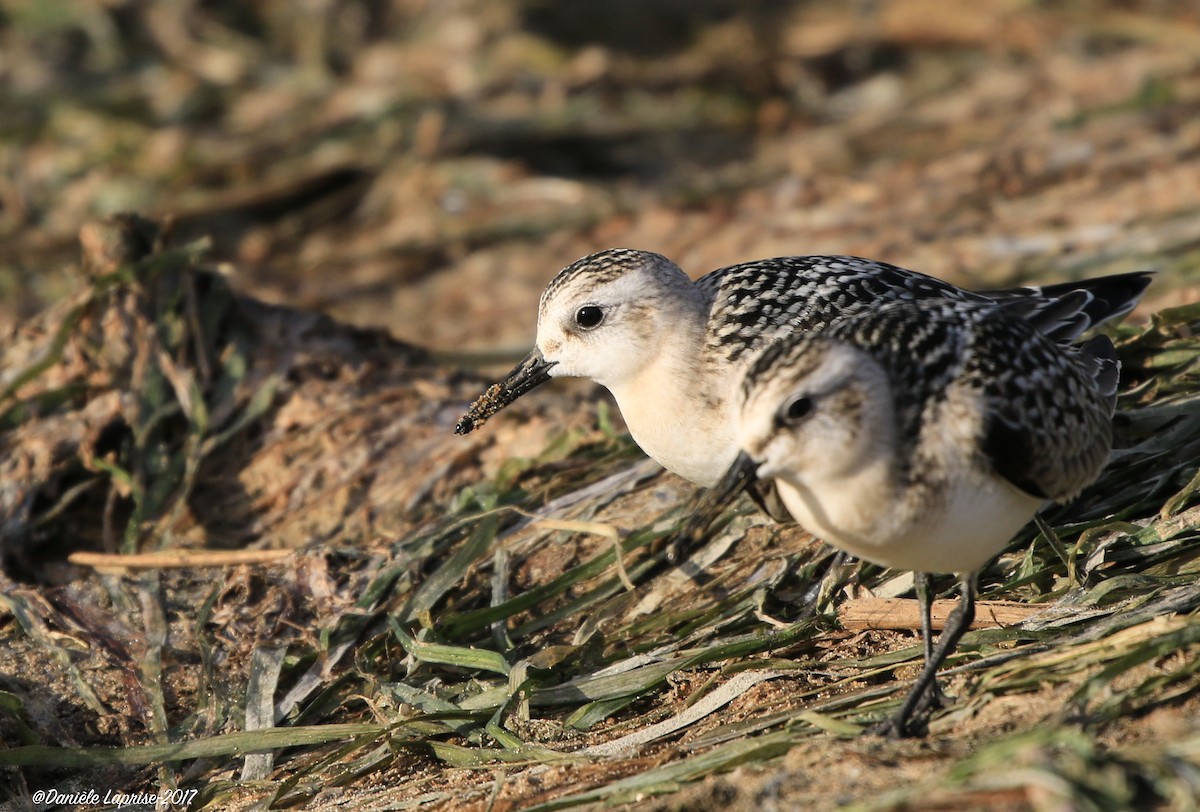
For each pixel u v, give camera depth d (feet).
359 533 39.68
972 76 75.41
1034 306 34.32
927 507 26.71
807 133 72.43
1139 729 24.94
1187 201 53.57
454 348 54.70
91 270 44.45
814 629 32.55
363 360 45.68
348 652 35.09
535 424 42.60
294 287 63.05
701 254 59.26
